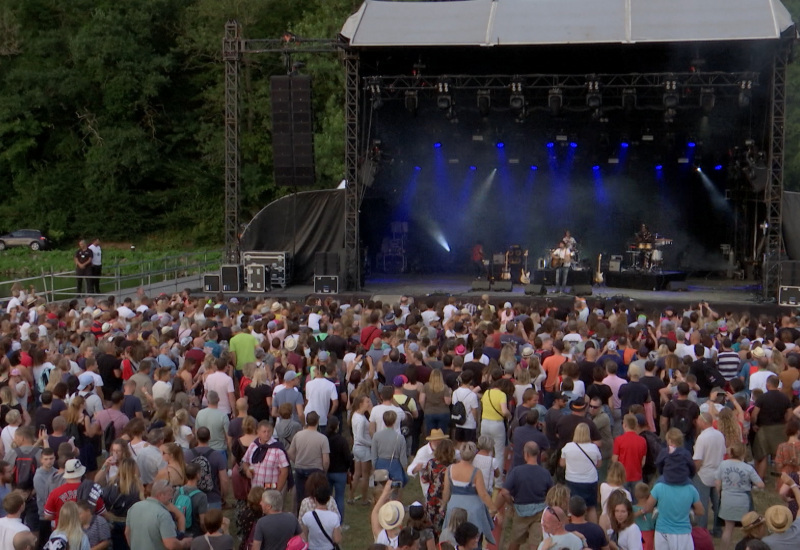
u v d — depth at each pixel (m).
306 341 14.51
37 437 11.16
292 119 28.02
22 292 20.06
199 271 40.16
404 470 10.66
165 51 55.47
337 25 47.19
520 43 26.61
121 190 54.38
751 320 18.47
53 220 54.09
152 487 8.59
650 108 27.72
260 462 9.98
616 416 12.73
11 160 55.12
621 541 8.67
